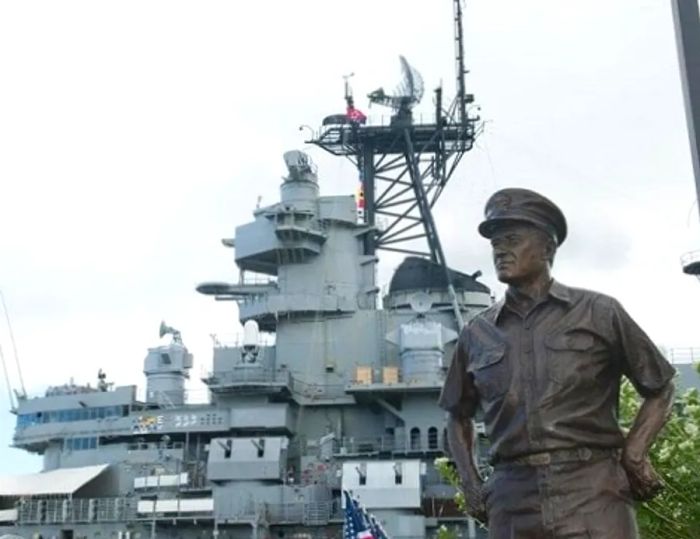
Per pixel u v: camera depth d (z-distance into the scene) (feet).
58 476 134.51
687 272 56.34
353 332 136.46
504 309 15.34
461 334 16.08
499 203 15.07
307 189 140.15
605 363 14.66
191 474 130.93
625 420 34.83
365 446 130.31
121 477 133.80
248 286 143.54
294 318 137.28
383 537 65.57
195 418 132.98
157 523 127.13
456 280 141.08
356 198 143.95
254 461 126.11
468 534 120.16
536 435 14.25
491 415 14.94
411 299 132.98
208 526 127.13
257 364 131.85
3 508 138.00
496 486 14.76
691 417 35.86
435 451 126.11
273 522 123.03
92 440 138.51
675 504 34.71
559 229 15.28
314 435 134.00
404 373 129.08
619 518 14.01
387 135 149.48
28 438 142.82
